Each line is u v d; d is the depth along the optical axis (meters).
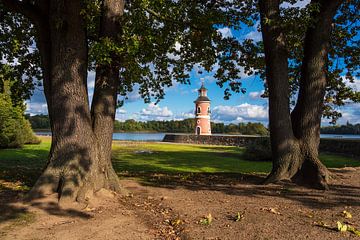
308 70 9.64
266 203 6.98
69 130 7.35
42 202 6.64
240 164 19.38
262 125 95.00
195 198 7.58
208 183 9.77
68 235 5.08
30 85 12.80
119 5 8.32
